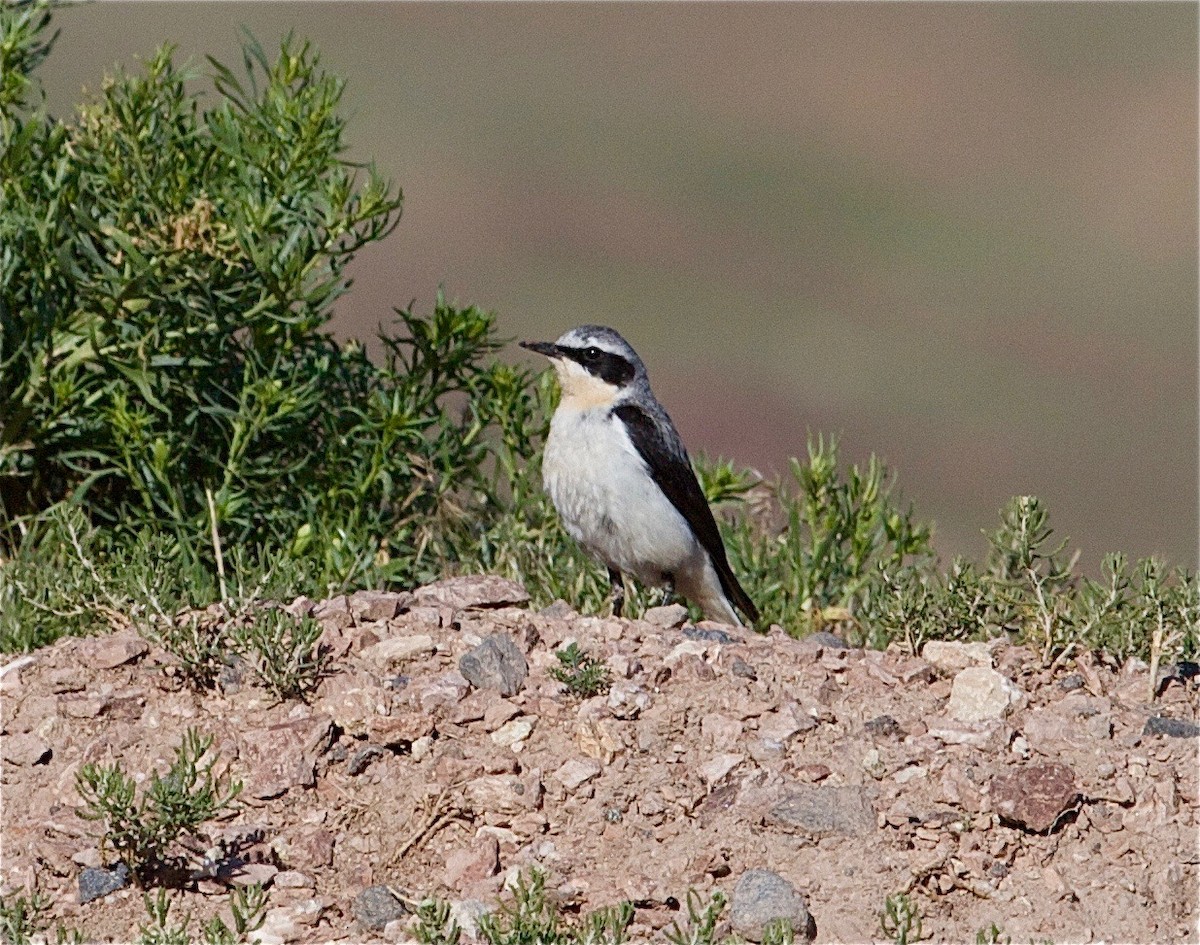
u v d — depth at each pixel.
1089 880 9.42
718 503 15.07
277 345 13.87
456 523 14.33
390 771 9.88
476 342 14.41
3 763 9.97
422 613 11.17
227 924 8.99
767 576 14.12
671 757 9.96
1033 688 10.85
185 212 13.52
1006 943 9.05
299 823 9.59
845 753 10.03
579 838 9.55
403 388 14.38
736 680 10.53
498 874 9.38
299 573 11.91
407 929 8.94
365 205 13.55
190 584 11.95
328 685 10.36
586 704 10.27
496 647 10.46
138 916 9.05
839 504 13.91
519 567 13.87
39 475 13.70
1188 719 10.66
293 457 14.08
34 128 13.39
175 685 10.44
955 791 9.72
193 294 13.47
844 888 9.29
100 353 13.52
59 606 11.49
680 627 11.85
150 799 9.24
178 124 14.02
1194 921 9.27
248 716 10.22
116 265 13.48
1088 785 9.87
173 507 13.15
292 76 13.71
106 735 10.08
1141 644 11.27
